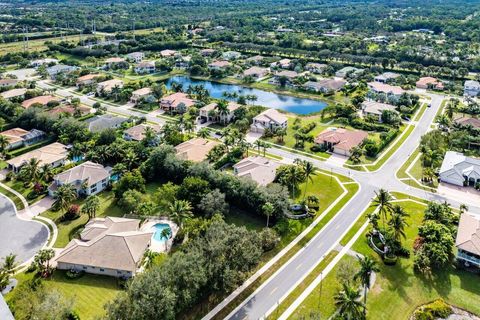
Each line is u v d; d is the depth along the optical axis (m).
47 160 126.50
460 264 84.44
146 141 138.00
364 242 92.56
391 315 72.06
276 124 159.12
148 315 62.78
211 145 137.75
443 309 72.94
